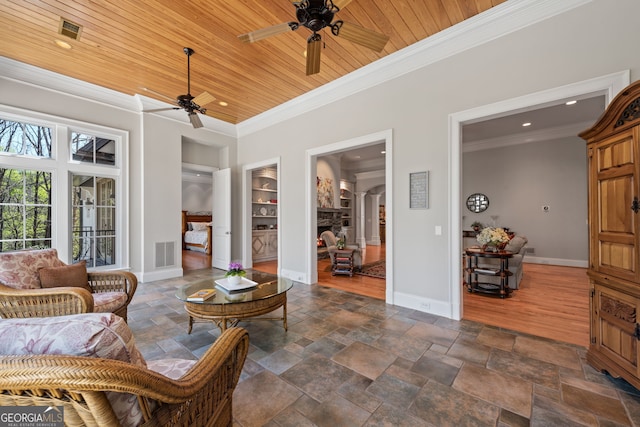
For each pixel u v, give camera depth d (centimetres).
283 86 413
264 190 745
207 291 253
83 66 354
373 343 243
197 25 276
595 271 201
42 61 343
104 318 73
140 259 459
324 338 253
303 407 162
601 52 223
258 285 271
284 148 493
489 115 278
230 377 125
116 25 275
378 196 1055
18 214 359
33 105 361
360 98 380
